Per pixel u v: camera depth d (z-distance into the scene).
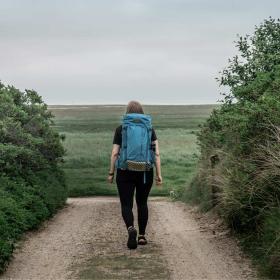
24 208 11.12
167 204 17.80
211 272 7.24
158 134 72.94
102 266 7.68
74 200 21.64
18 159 13.68
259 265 7.38
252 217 8.81
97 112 154.50
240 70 12.97
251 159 8.83
